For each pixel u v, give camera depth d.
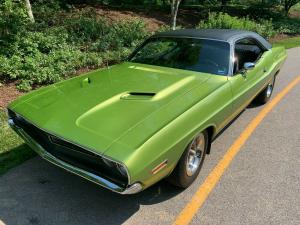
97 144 3.09
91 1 17.20
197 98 4.02
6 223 3.41
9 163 4.41
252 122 6.20
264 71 6.10
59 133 3.28
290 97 7.75
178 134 3.50
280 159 4.93
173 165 3.57
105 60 9.18
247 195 4.05
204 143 4.24
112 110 3.57
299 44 16.03
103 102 3.71
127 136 3.18
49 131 3.34
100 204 3.76
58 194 3.89
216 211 3.75
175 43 5.23
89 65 8.70
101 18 13.20
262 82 6.03
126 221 3.53
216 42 5.04
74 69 8.08
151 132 3.28
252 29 15.84
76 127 3.31
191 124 3.70
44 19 11.09
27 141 3.79
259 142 5.43
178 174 3.80
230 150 5.12
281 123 6.23
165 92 4.00
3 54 7.64
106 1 17.83
